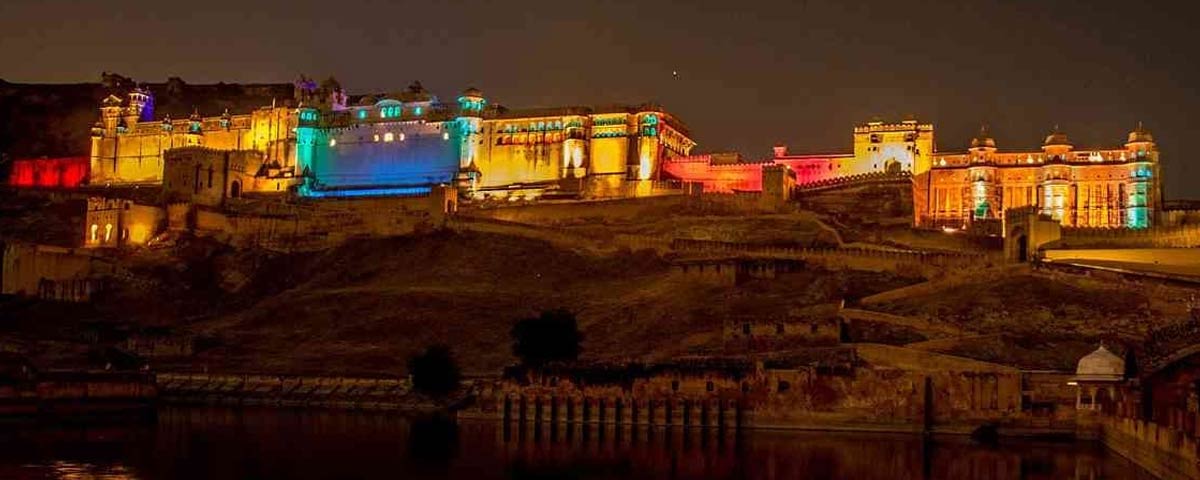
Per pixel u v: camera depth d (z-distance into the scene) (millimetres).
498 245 172500
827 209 186750
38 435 97125
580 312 143500
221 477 79062
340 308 153125
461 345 137625
